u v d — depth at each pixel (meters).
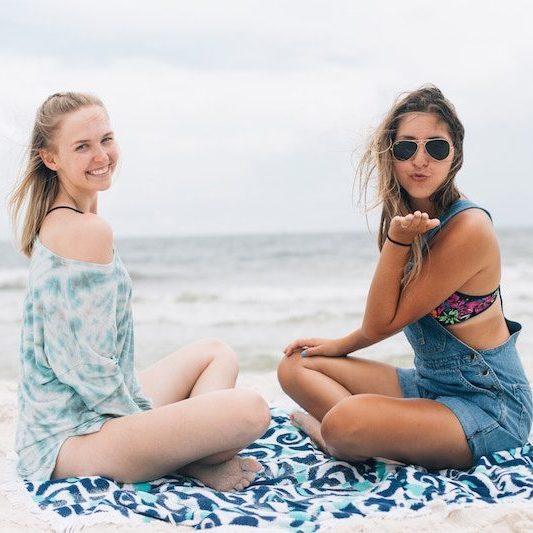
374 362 4.05
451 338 3.62
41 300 3.36
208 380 3.88
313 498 3.29
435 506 3.06
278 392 5.50
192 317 14.30
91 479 3.24
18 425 3.53
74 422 3.39
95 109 3.48
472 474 3.37
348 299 16.95
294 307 15.68
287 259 28.86
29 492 3.18
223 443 3.27
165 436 3.22
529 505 3.05
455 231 3.51
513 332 3.78
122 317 3.50
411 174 3.59
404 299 3.60
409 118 3.57
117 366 3.39
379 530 2.89
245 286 20.94
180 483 3.46
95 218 3.39
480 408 3.57
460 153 3.65
